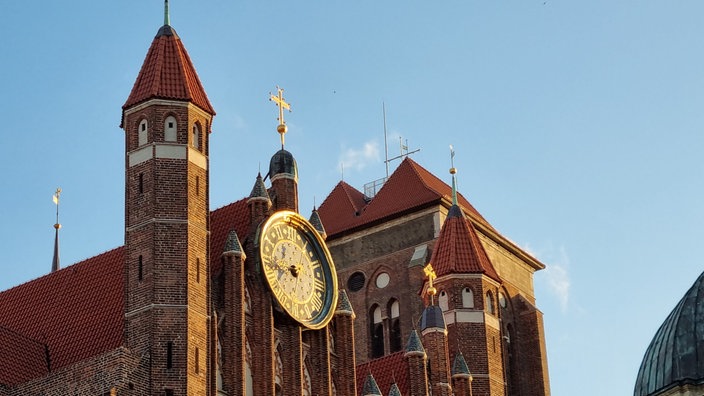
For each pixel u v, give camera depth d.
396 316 102.19
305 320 71.62
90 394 62.03
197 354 64.56
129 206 67.31
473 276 85.62
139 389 62.56
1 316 73.56
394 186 107.50
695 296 92.19
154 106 68.81
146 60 71.62
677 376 89.75
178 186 67.50
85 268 73.44
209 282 66.94
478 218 106.06
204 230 67.75
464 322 84.44
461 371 81.31
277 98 77.38
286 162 75.81
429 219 103.50
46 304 72.50
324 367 72.06
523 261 109.75
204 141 69.75
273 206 74.69
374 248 104.94
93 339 67.44
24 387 64.12
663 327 93.62
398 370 80.50
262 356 68.81
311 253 73.94
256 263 70.50
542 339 105.75
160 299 64.75
